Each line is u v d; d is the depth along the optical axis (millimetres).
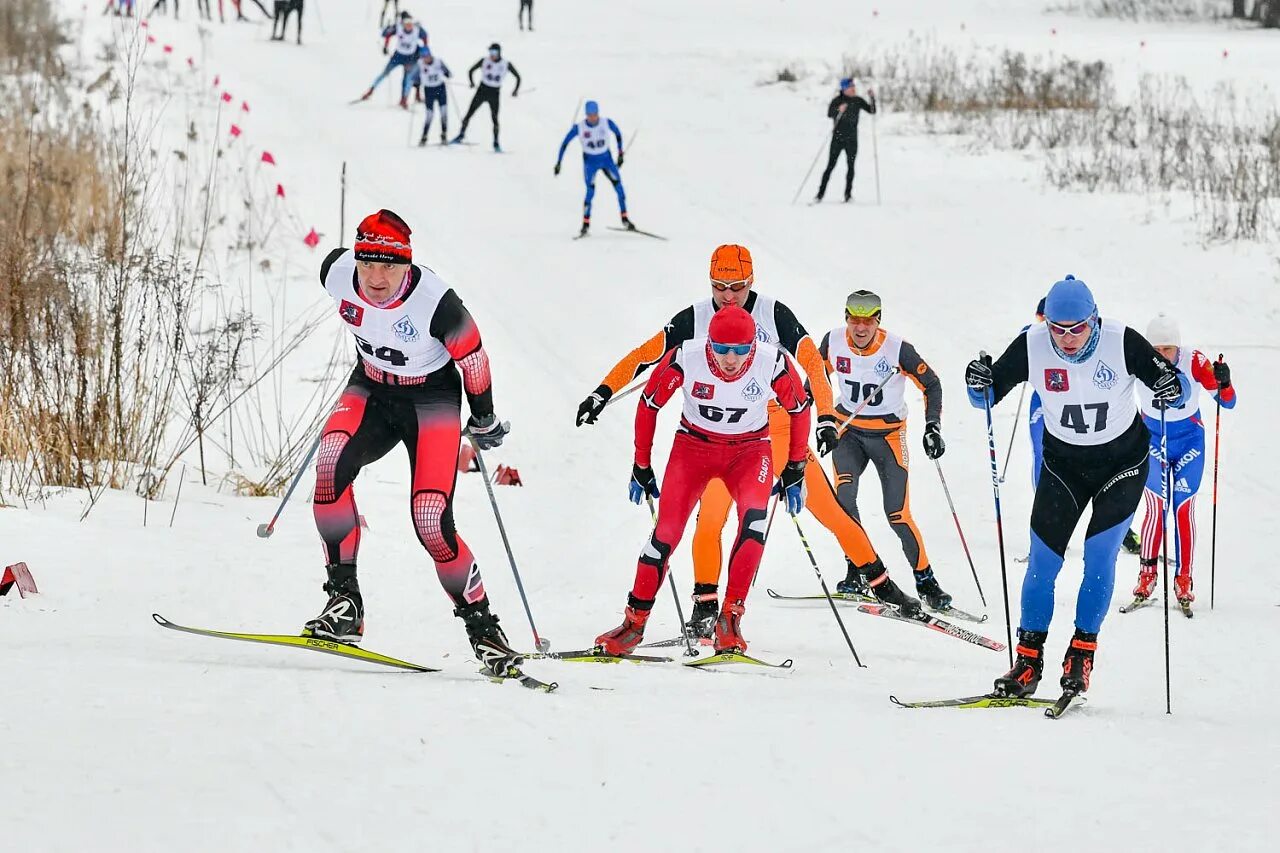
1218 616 20766
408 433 15312
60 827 9477
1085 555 15891
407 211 50969
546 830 10086
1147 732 13945
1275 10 104062
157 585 18328
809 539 25812
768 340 17250
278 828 9734
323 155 58875
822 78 85375
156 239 40812
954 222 51094
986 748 12828
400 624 18250
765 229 50594
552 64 89000
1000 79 80000
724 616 17250
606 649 17078
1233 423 31156
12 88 52531
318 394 31375
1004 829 10484
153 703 12570
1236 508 26469
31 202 35719
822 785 11398
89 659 14156
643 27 108812
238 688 13328
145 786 10383
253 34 94312
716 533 17688
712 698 14422
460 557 14930
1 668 13516
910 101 77188
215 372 28844
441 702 13312
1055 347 15852
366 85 78312
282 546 21031
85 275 29641
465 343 14625
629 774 11430
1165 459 16359
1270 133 61844
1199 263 44344
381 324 14578
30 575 17312
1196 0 115000
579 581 21672
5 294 25734
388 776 10992
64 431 23406
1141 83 77938
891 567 23828
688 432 17641
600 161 48906
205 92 68188
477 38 99438
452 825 10055
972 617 20828
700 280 43969
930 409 21562
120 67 69375
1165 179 57000
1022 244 47625
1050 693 16859
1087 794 11414
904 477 21750
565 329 38875
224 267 40594
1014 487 28438
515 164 60781
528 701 13617
